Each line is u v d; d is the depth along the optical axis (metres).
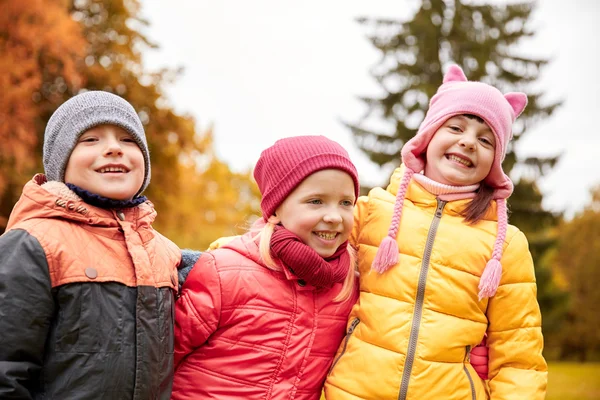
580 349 25.44
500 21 13.26
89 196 2.03
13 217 1.98
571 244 27.80
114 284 1.96
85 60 12.49
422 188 2.50
